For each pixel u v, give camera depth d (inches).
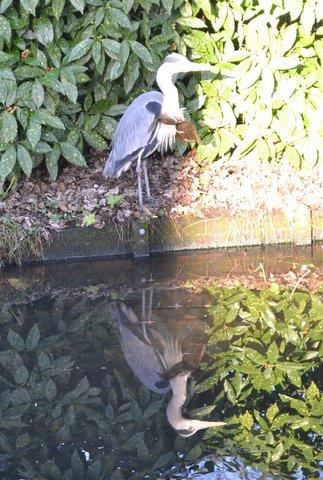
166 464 176.1
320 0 313.6
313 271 277.0
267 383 210.8
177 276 278.2
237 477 169.8
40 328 243.3
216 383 211.2
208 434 188.7
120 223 296.8
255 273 277.4
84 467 177.5
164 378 214.4
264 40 314.3
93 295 265.0
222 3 312.5
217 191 309.1
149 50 306.7
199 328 239.1
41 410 202.2
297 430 189.0
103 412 200.1
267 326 239.5
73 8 299.3
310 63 323.9
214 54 314.2
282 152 326.6
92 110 311.6
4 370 220.7
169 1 295.6
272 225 299.9
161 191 309.3
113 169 298.0
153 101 290.5
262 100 316.5
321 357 222.8
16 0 295.9
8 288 274.5
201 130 318.3
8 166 292.4
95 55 294.7
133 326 241.8
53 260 295.9
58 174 321.4
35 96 290.4
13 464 180.1
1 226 292.8
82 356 226.1
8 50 298.4
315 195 307.1
